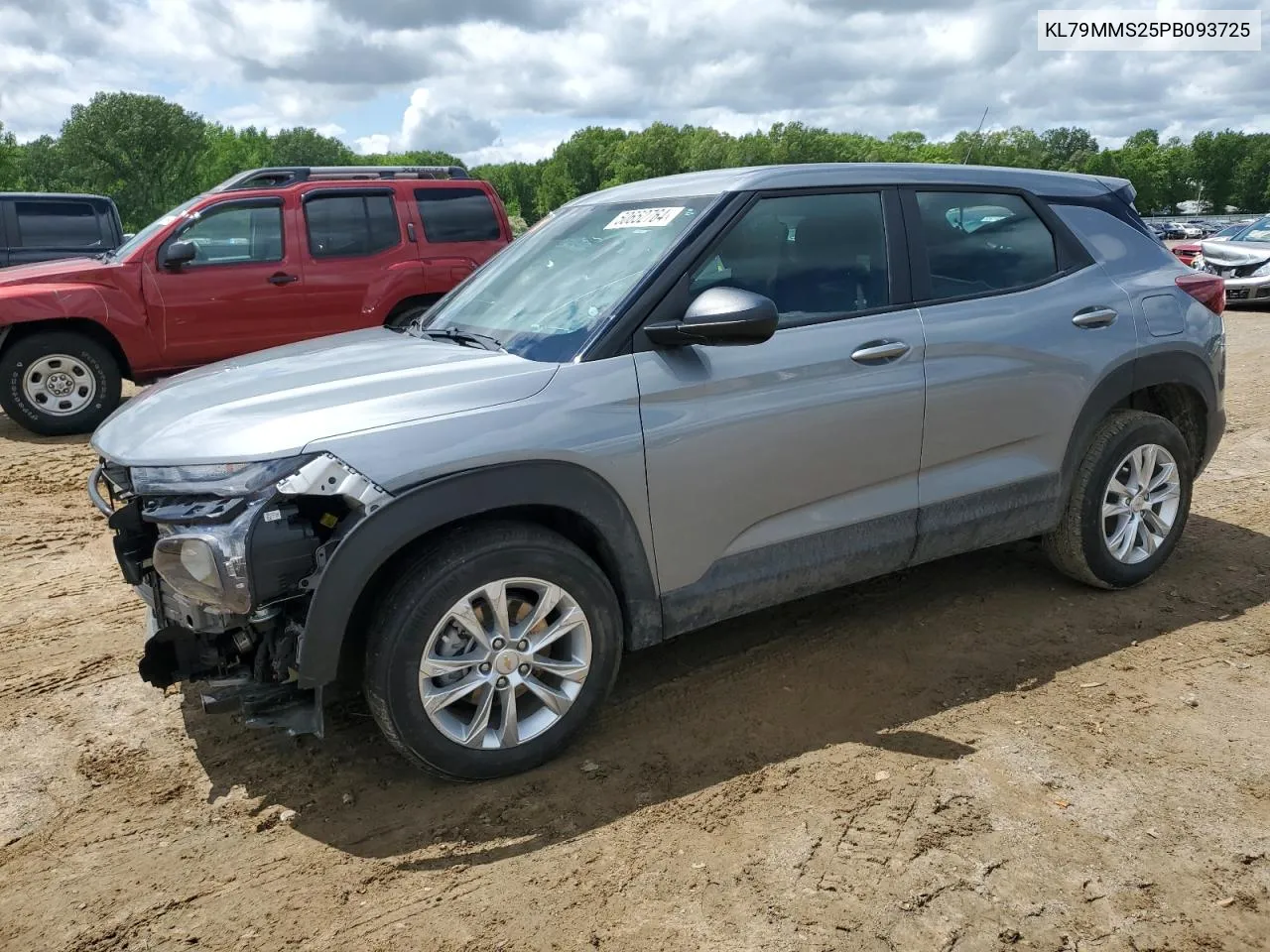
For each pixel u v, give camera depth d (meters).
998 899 2.46
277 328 8.57
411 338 3.68
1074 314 3.93
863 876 2.55
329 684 2.91
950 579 4.46
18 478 6.82
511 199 191.62
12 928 2.47
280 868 2.67
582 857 2.66
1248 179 133.12
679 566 3.21
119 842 2.79
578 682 3.06
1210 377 4.34
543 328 3.26
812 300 3.43
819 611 4.18
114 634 4.18
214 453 2.69
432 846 2.74
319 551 2.68
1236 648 3.77
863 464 3.49
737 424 3.20
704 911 2.44
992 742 3.16
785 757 3.11
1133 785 2.91
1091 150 142.38
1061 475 3.99
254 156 112.38
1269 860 2.59
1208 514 5.29
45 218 12.04
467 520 2.93
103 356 8.24
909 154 139.12
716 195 3.37
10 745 3.29
